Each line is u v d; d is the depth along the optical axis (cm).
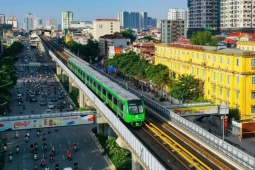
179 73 13875
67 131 10156
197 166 4772
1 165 7562
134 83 17375
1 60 18225
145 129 6694
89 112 8025
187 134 6228
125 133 5722
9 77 12575
